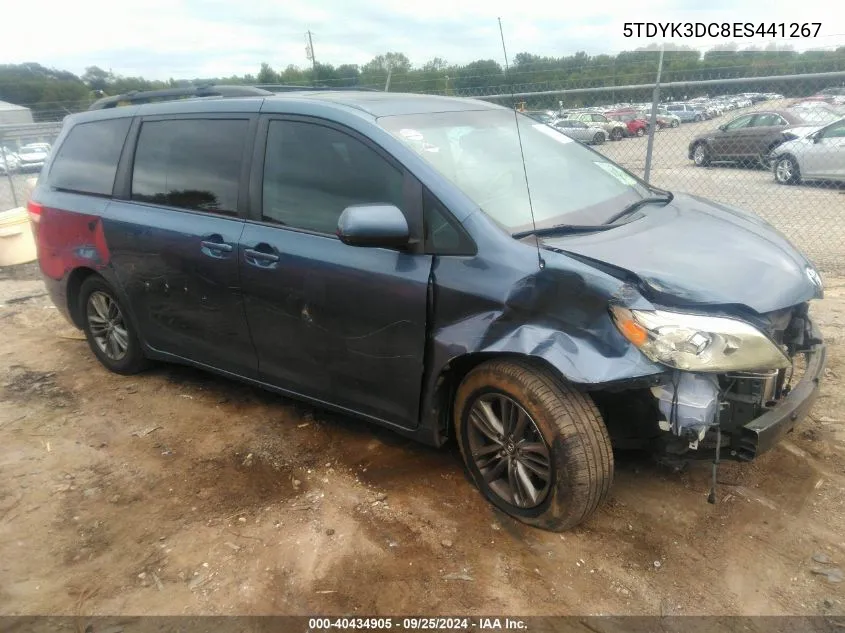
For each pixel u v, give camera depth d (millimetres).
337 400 3258
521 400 2582
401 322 2820
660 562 2561
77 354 5051
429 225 2758
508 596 2430
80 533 2893
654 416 2479
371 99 3391
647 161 6781
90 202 4188
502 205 2859
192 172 3643
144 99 4289
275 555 2689
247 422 3828
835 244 7668
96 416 3998
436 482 3129
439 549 2680
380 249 2877
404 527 2820
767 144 12211
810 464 3109
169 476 3309
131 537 2848
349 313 2975
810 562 2518
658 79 6508
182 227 3609
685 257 2635
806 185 10688
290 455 3439
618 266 2455
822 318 4984
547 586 2469
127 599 2494
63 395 4316
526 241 2646
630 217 3115
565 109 5586
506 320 2559
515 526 2793
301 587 2514
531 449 2639
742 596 2383
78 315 4680
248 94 3637
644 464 3158
